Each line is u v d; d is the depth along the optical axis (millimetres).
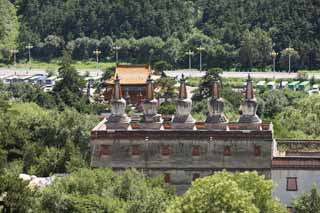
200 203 188250
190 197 190125
